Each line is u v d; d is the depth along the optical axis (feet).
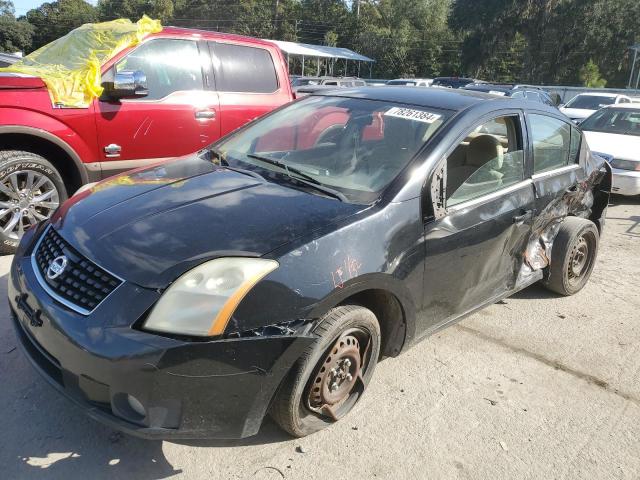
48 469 7.95
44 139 15.33
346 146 10.95
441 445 9.14
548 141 13.57
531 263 13.66
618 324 14.16
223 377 7.23
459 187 10.71
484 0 156.15
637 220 24.88
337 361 8.67
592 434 9.78
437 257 9.83
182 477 8.02
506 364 11.83
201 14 227.81
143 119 17.12
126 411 7.22
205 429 7.43
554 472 8.79
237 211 8.70
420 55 191.21
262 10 215.51
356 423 9.46
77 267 7.92
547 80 163.63
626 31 151.94
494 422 9.86
